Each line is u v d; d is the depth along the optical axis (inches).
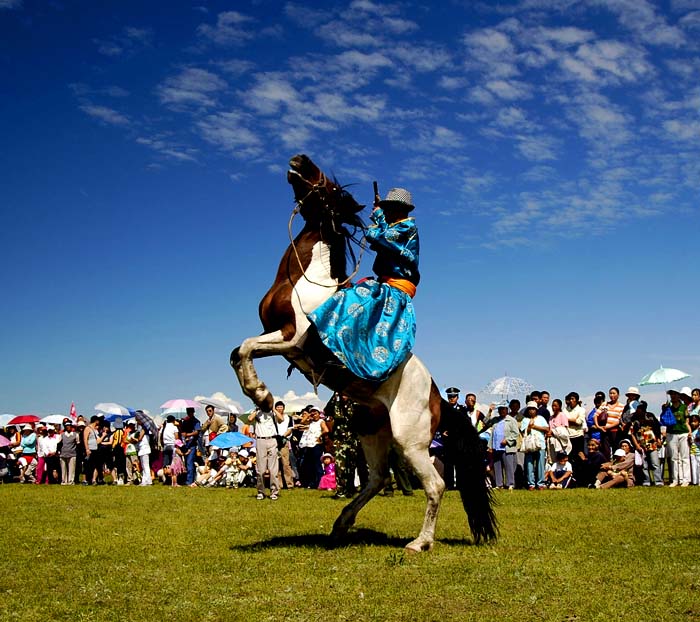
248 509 490.6
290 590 240.4
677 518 416.2
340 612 217.8
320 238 313.9
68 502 551.5
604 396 716.0
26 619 211.5
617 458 679.1
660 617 212.1
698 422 700.0
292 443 821.2
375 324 301.1
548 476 703.7
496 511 456.4
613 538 340.5
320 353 299.1
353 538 338.6
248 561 285.3
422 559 287.9
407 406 308.2
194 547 320.2
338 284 311.1
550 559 287.6
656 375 852.0
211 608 221.5
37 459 968.9
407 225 317.1
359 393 309.4
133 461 901.8
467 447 324.5
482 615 214.1
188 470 822.5
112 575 262.7
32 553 306.5
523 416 711.7
